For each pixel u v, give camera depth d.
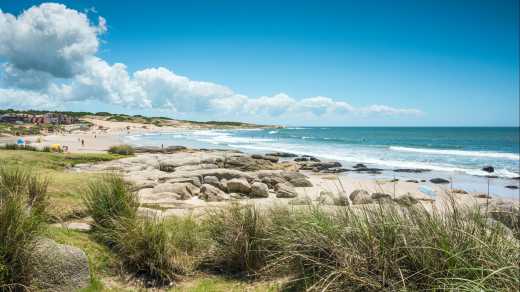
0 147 26.09
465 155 38.97
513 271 2.88
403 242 3.72
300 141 69.06
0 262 3.71
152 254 5.03
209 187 14.45
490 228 3.85
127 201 6.37
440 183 20.88
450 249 3.39
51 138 61.28
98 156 23.25
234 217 5.52
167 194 12.65
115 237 5.39
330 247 4.16
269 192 16.75
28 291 3.84
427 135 99.00
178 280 4.93
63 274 4.20
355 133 118.81
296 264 4.62
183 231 5.86
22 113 144.25
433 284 3.27
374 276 3.63
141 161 22.17
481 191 18.20
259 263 5.09
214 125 199.50
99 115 175.38
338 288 3.68
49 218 6.20
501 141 68.38
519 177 22.62
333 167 28.50
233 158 25.61
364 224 4.15
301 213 5.26
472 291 2.77
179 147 39.00
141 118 173.25
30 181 7.13
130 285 4.68
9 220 4.00
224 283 4.80
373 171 26.25
